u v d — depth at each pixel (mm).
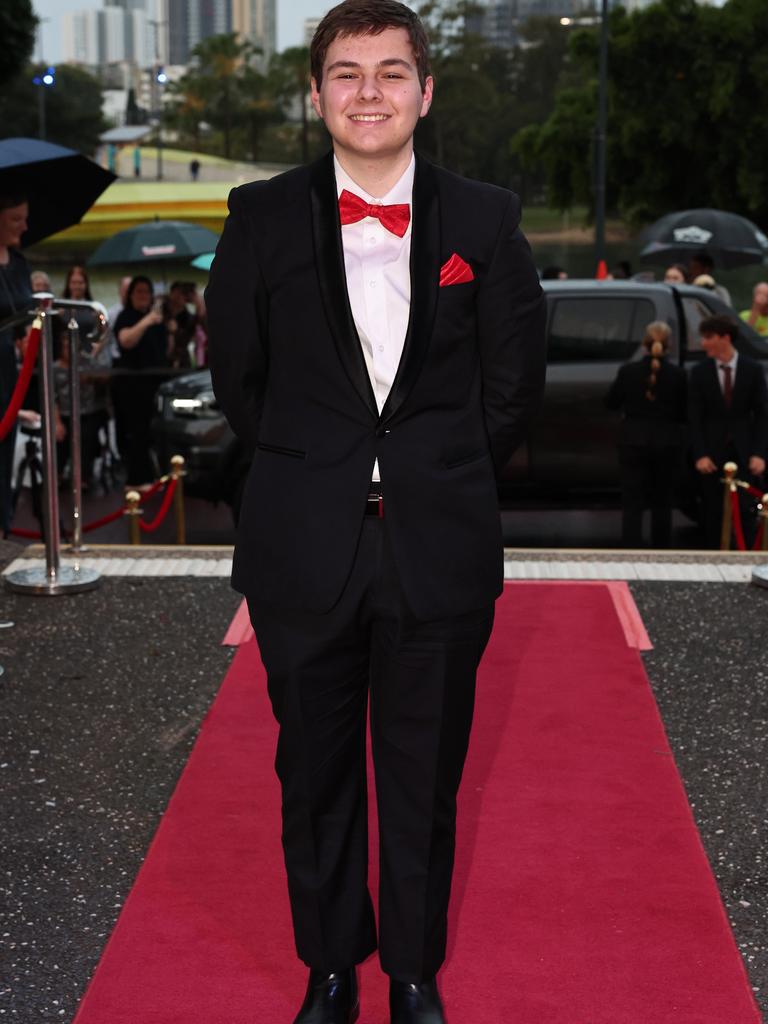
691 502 9109
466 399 2574
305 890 2678
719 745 4191
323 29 2451
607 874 3393
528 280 2547
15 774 3992
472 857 3477
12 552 6301
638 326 8969
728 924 3174
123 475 11078
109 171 6898
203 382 9055
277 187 2531
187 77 124562
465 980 2936
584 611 5422
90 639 5109
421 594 2506
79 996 2916
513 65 110688
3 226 5922
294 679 2596
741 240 16203
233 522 9016
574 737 4227
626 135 39406
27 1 26469
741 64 38344
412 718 2617
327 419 2527
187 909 3234
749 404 8070
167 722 4363
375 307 2477
